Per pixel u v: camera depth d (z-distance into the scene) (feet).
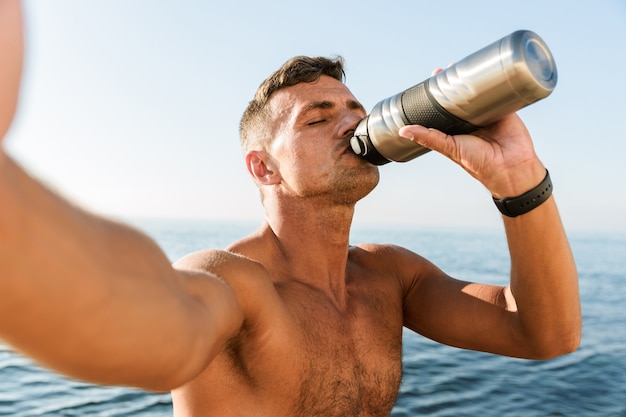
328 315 5.89
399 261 7.18
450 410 20.56
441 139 4.75
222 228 345.72
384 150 5.31
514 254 5.50
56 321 1.69
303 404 5.34
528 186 5.06
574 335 5.90
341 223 6.10
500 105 4.38
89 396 20.88
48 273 1.63
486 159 4.90
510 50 4.11
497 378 24.39
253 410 5.10
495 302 6.44
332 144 5.96
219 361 5.06
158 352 2.05
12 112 1.46
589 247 231.91
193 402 5.15
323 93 6.15
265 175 6.45
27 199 1.60
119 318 1.86
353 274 6.72
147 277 2.04
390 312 6.63
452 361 26.91
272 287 5.19
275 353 5.13
